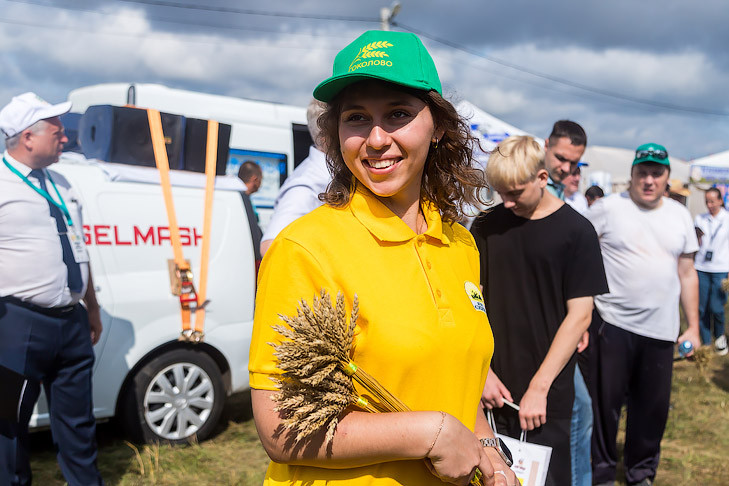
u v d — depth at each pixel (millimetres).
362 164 1285
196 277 4293
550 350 2607
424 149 1312
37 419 3766
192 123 4445
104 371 3912
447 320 1275
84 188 3988
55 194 3203
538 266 2629
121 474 3816
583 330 2633
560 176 4016
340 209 1303
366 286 1214
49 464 4047
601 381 3762
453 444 1177
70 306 3211
